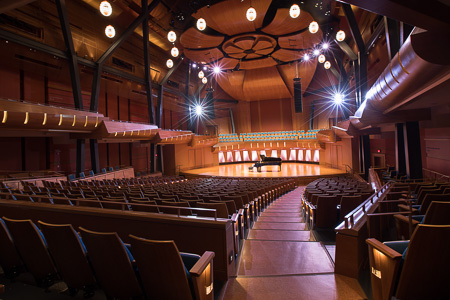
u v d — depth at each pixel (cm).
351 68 2103
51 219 398
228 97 3114
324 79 2661
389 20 952
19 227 266
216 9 1478
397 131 1166
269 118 3050
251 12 806
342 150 2048
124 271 236
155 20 1938
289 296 281
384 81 745
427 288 222
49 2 1438
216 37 1770
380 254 234
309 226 569
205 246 318
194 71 2908
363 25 1672
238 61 2295
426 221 294
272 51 2091
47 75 1553
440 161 1171
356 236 314
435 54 448
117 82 1897
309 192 703
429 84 597
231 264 330
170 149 2455
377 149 2017
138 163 2367
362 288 293
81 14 1638
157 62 2364
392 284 219
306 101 2875
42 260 274
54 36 1458
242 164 2905
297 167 2383
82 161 1454
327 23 1720
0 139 1394
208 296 227
